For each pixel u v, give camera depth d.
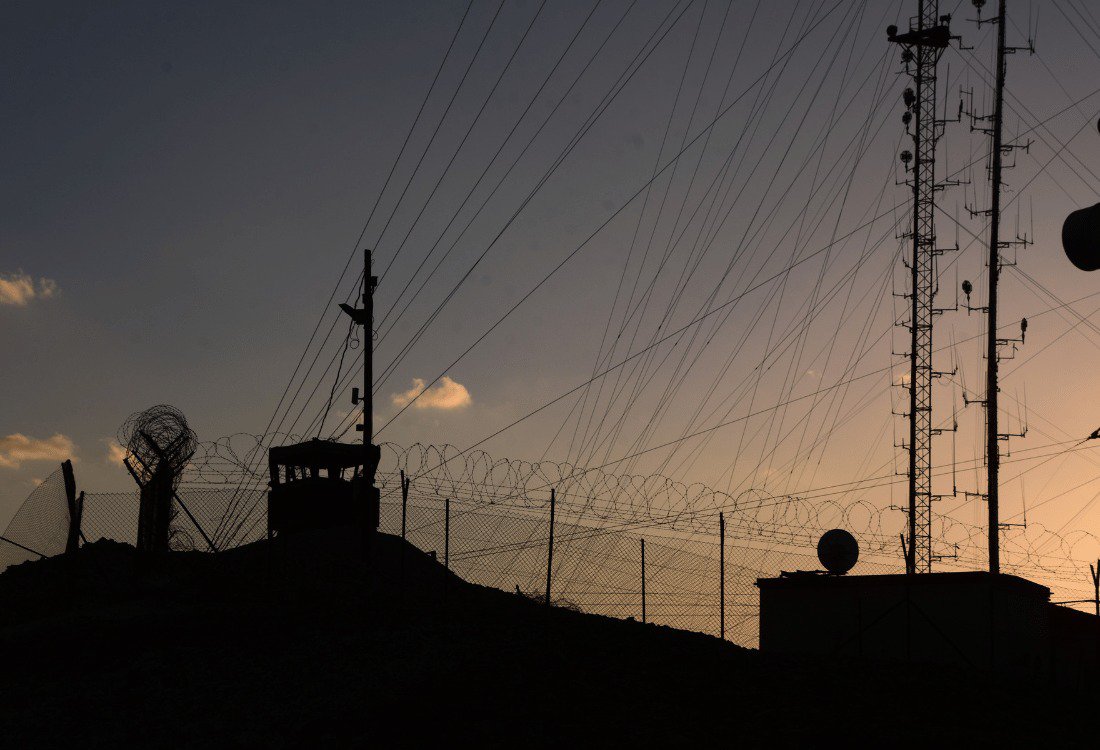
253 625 17.20
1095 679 22.20
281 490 24.52
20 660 15.72
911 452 38.72
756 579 22.59
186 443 21.30
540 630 17.94
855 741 13.86
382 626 17.47
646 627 19.52
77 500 20.30
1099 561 21.77
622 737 13.43
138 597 19.17
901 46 40.16
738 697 15.46
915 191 40.12
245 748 12.96
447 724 13.66
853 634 21.81
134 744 13.08
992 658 20.00
